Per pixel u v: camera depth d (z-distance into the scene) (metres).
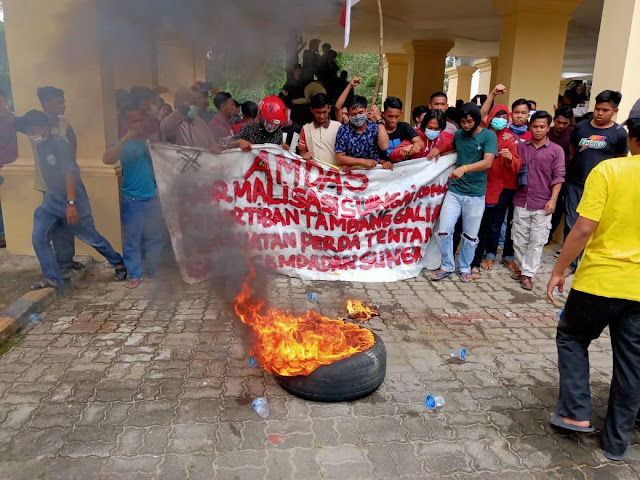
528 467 2.78
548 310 4.86
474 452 2.88
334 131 5.43
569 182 5.67
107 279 5.30
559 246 6.83
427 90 14.41
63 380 3.45
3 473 2.62
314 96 5.25
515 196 5.44
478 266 5.91
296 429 3.01
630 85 5.78
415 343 4.14
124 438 2.89
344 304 4.86
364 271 5.56
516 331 4.40
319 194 5.39
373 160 5.31
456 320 4.59
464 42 14.59
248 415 3.12
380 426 3.06
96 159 5.66
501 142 5.40
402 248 5.64
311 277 5.47
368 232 5.53
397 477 2.66
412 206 5.52
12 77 5.47
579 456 2.88
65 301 4.73
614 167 2.69
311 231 5.49
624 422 2.81
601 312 2.79
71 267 5.24
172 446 2.84
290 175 5.31
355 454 2.82
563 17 7.94
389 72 17.22
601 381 3.65
